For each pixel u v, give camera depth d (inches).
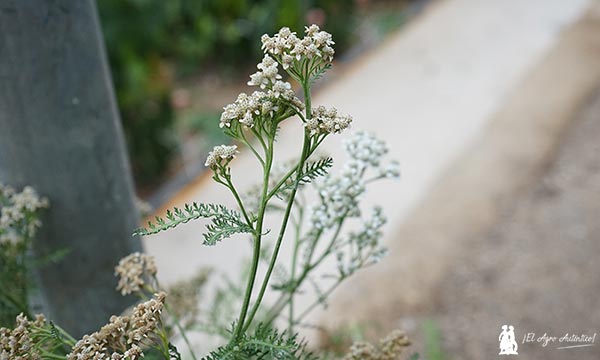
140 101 152.7
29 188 49.8
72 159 50.8
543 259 127.0
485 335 111.7
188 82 201.0
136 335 34.4
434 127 169.0
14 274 48.5
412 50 210.8
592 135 163.5
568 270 124.3
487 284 121.6
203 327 63.2
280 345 34.1
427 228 133.8
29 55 46.5
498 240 131.5
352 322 106.9
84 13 47.5
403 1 253.8
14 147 50.2
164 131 156.7
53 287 55.4
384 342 46.6
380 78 195.2
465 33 219.9
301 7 201.3
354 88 190.4
